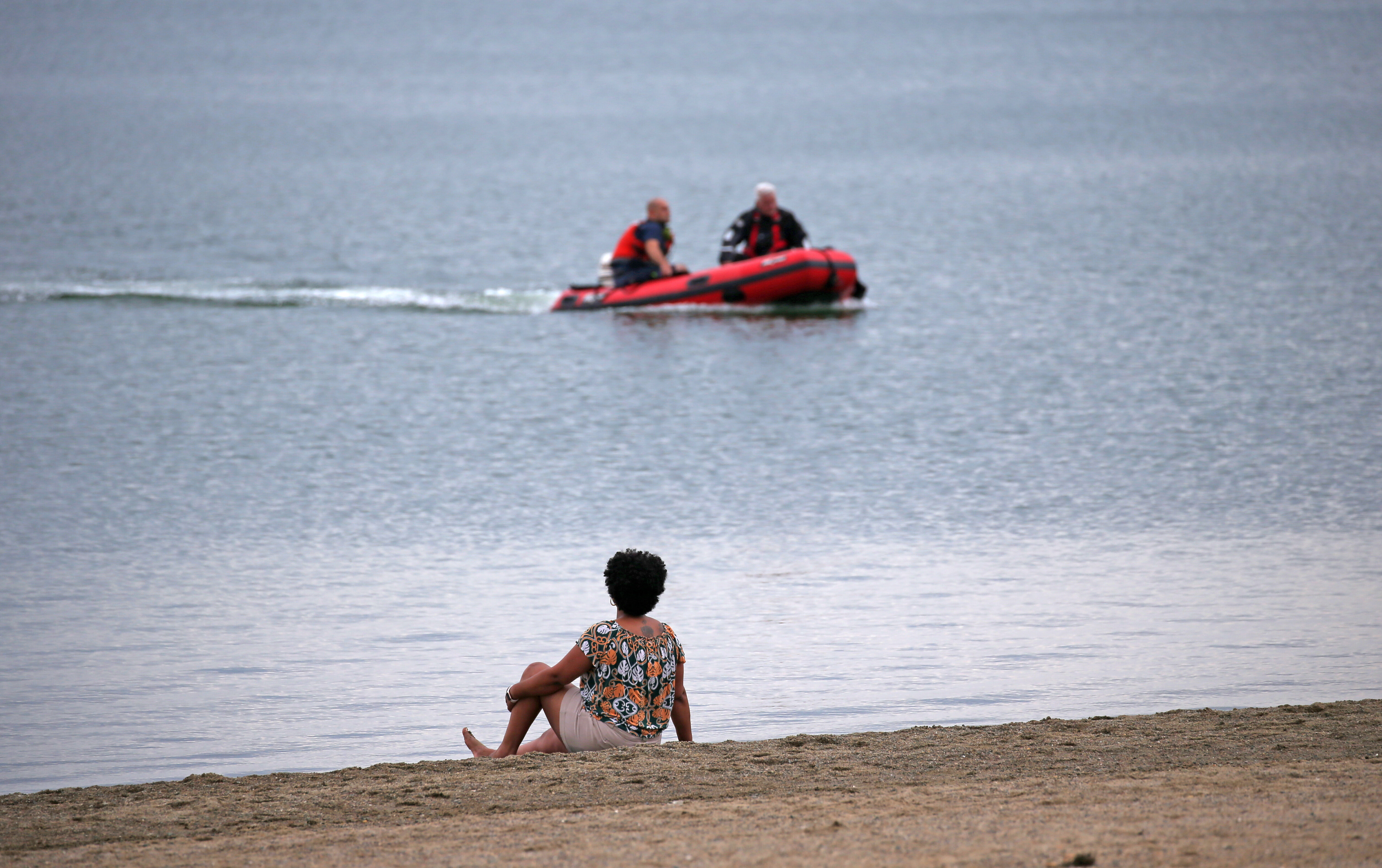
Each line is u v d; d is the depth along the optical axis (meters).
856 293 86.81
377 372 67.81
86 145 195.00
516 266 104.94
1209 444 52.28
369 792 21.00
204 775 22.38
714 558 39.91
